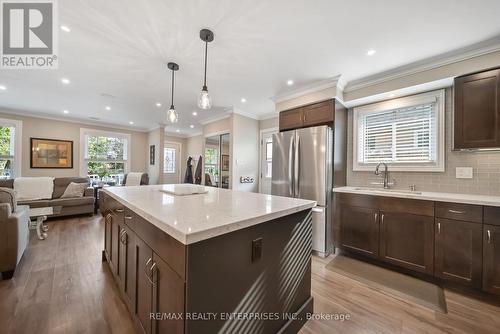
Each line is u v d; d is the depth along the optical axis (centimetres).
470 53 202
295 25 176
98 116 502
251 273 111
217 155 484
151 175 629
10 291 178
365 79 272
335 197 276
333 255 275
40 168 486
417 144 260
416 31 181
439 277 197
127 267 152
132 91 332
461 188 230
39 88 322
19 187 404
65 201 414
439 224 198
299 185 292
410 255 215
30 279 197
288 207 129
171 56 226
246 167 442
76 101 386
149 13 164
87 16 168
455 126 211
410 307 169
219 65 244
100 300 168
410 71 240
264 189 458
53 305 161
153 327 109
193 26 178
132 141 634
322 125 290
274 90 318
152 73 266
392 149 278
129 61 237
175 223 91
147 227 119
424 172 254
